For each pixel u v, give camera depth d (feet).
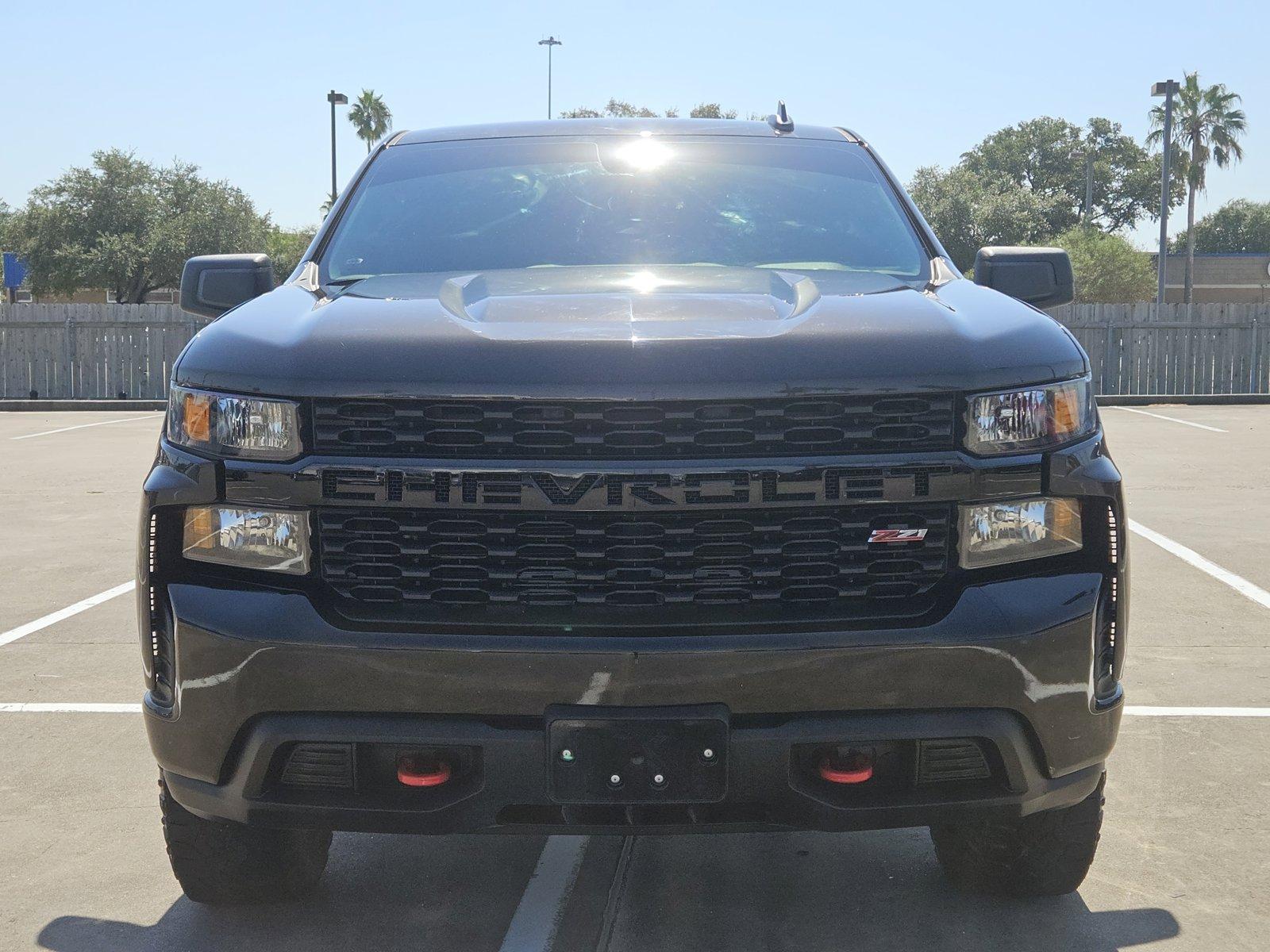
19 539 29.19
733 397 7.69
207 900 10.10
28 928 10.05
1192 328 83.56
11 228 181.68
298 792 8.04
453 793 7.87
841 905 10.28
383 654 7.63
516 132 13.16
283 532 7.88
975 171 331.98
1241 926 9.92
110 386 85.71
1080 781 8.39
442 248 11.12
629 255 10.98
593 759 7.66
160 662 8.24
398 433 7.77
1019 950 9.48
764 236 11.27
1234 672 17.67
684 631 7.66
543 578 7.77
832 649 7.62
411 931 9.88
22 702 16.55
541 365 7.76
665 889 10.66
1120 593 8.25
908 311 8.68
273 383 7.93
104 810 12.77
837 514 7.83
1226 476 39.68
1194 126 213.25
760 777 7.75
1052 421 8.09
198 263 11.34
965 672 7.74
